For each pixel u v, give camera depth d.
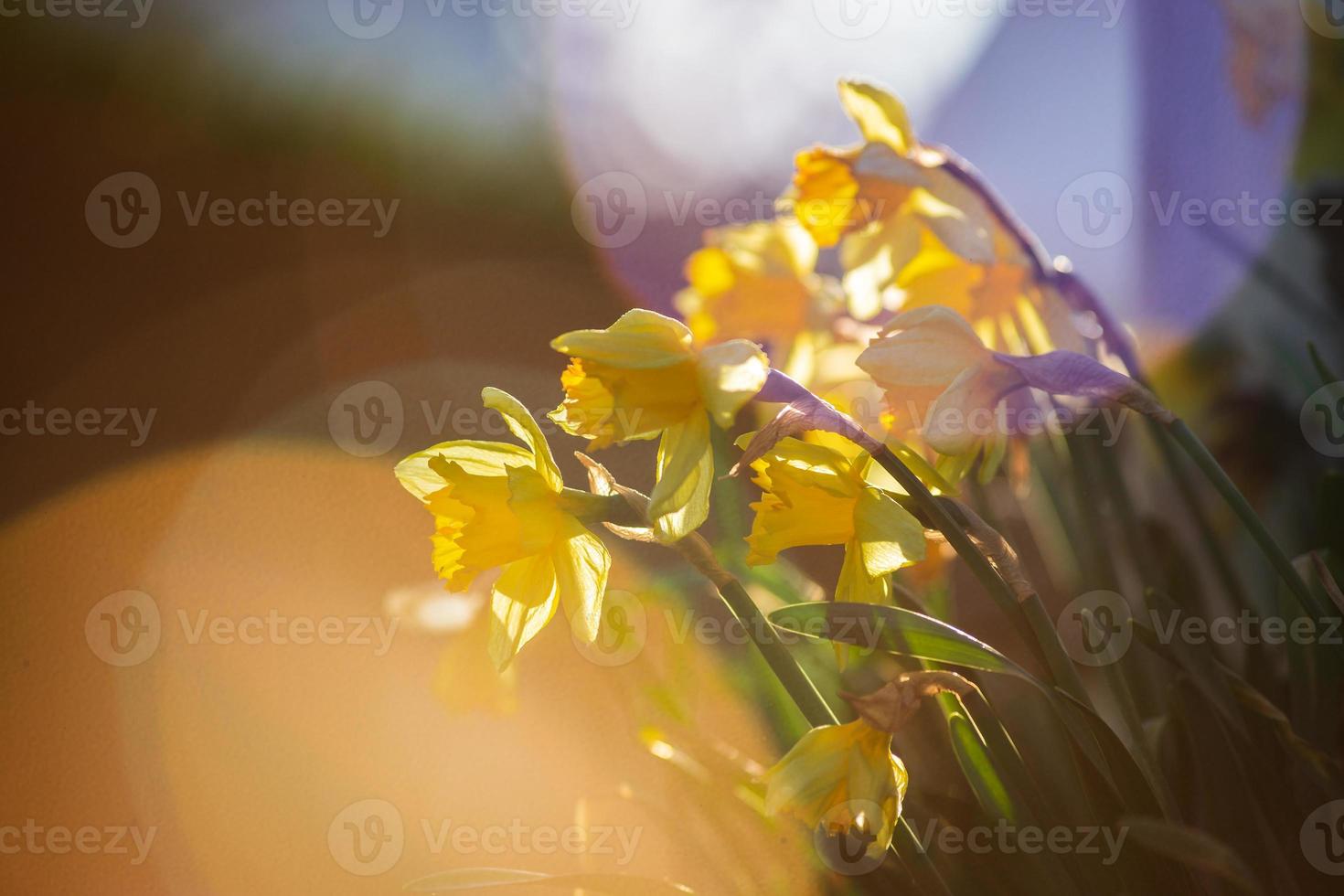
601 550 1.42
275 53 5.07
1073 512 1.54
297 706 1.93
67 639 2.13
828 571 1.93
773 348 1.60
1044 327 1.49
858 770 1.37
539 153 5.10
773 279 1.59
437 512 1.45
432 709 1.90
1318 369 1.50
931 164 1.50
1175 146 1.68
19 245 3.99
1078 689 1.36
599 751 1.64
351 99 5.13
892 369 1.39
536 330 3.52
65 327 3.48
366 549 2.38
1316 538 1.55
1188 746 1.43
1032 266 1.49
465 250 4.38
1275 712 1.39
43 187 4.38
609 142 5.09
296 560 2.34
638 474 2.39
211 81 4.97
